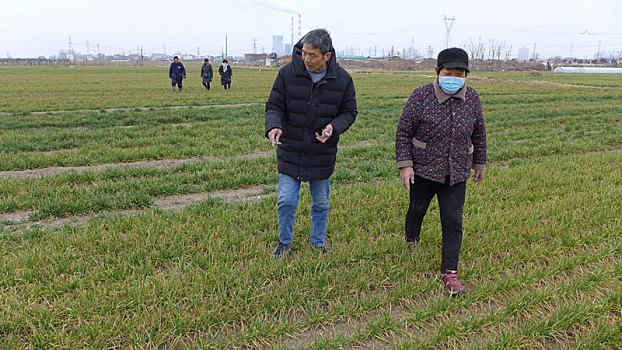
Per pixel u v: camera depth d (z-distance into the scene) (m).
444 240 3.70
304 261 3.89
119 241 4.18
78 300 3.15
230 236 4.38
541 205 5.50
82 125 12.26
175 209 5.46
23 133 10.36
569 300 3.46
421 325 3.13
